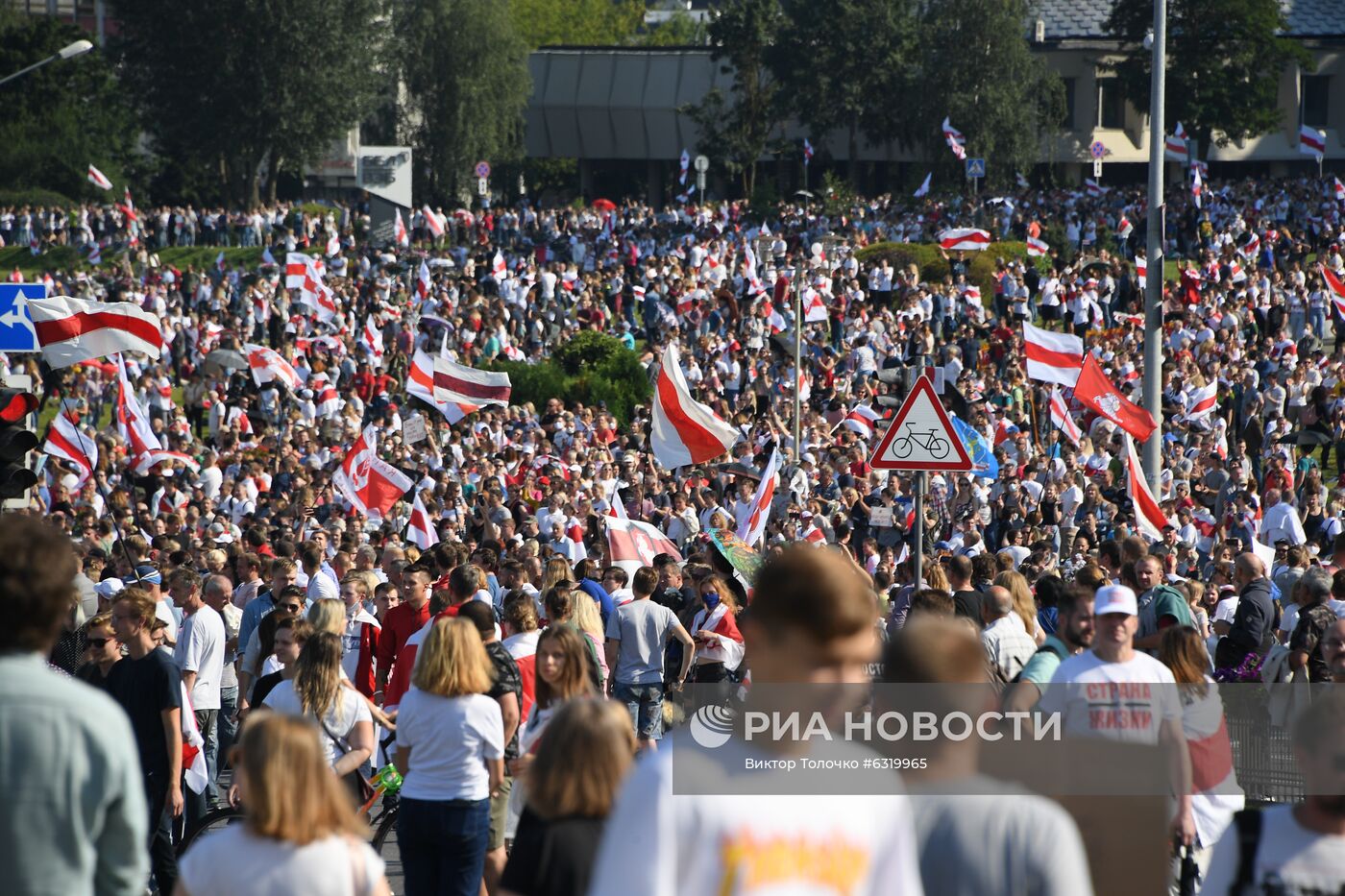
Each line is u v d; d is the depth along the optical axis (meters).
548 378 157.50
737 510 90.25
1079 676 26.97
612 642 49.03
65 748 15.24
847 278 174.88
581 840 20.12
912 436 48.25
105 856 15.66
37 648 15.90
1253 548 65.12
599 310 178.50
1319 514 83.56
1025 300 157.50
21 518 16.25
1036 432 119.69
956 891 16.28
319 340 156.62
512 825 35.19
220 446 121.88
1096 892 21.42
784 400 126.69
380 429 121.69
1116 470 110.56
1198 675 29.83
